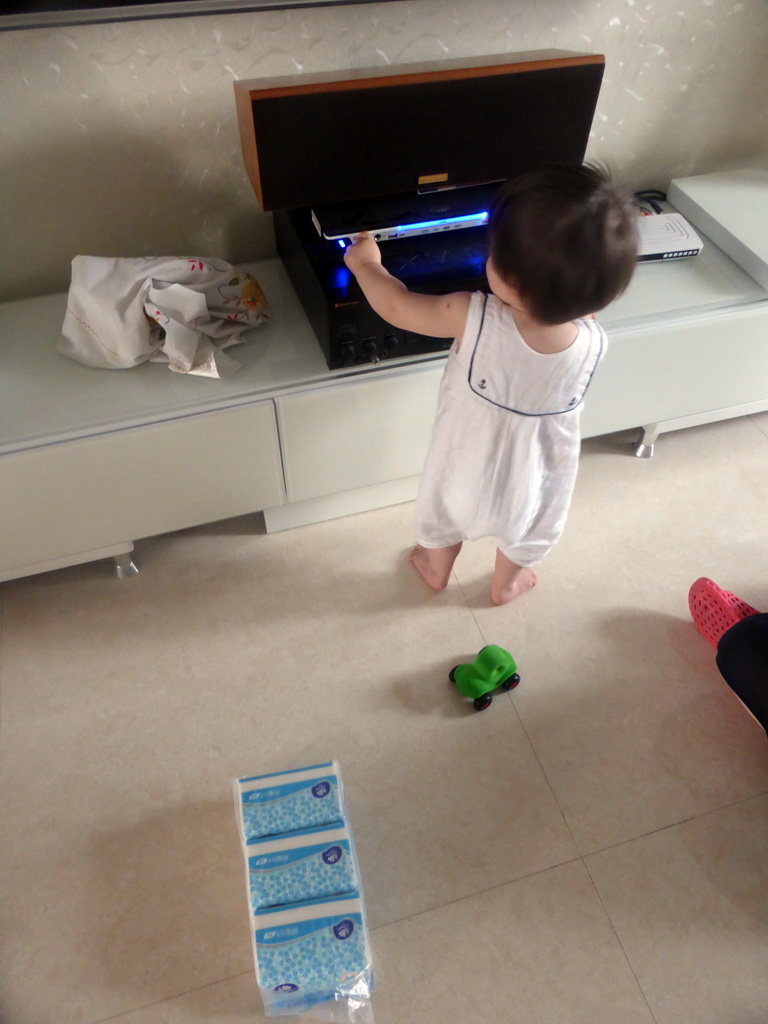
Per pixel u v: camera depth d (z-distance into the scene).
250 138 1.07
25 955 1.02
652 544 1.50
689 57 1.40
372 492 1.51
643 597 1.42
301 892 0.94
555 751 1.22
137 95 1.16
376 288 1.01
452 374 1.02
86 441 1.15
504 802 1.16
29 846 1.11
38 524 1.25
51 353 1.28
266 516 1.46
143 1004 0.98
